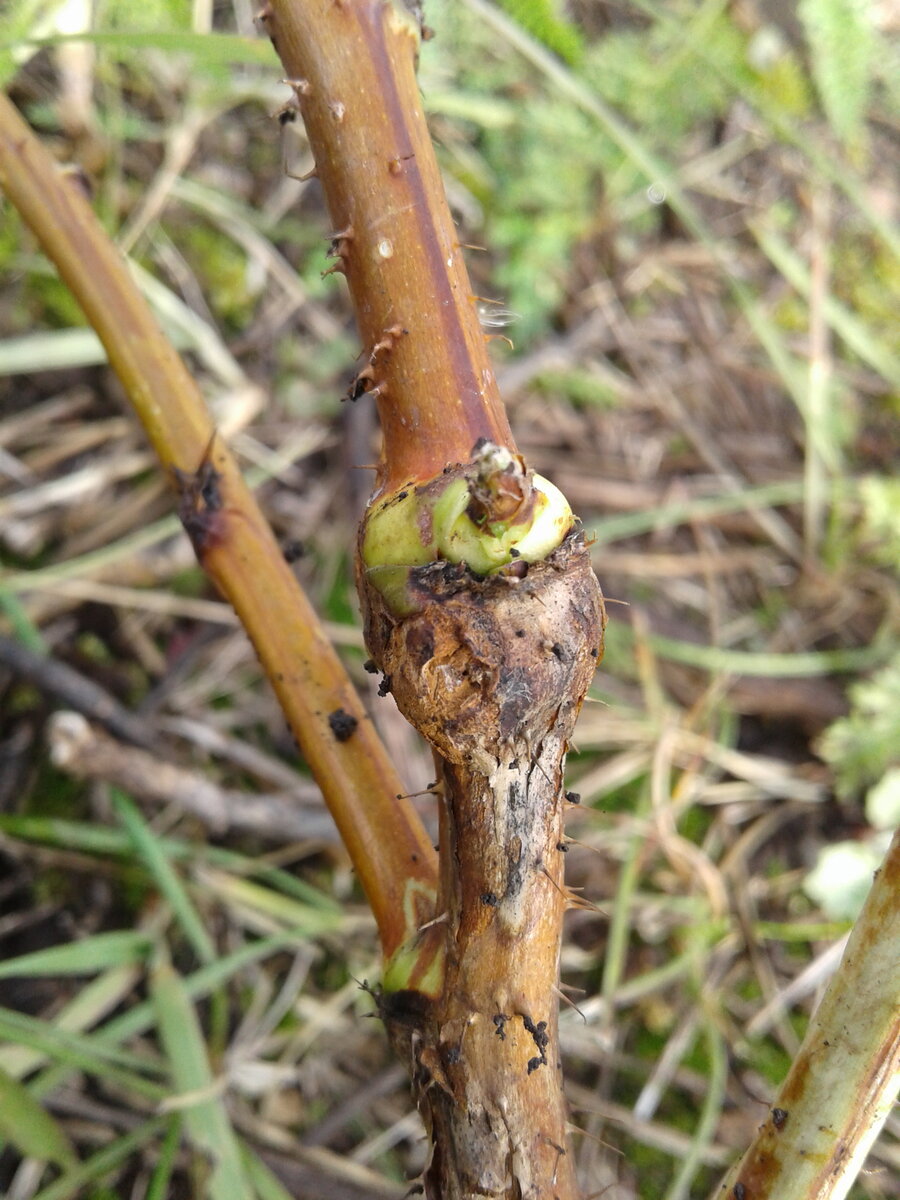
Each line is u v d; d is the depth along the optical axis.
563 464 0.29
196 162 0.28
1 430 0.25
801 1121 0.09
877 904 0.09
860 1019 0.09
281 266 0.28
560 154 0.31
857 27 0.31
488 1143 0.09
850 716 0.27
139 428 0.26
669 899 0.23
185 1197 0.18
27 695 0.23
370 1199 0.19
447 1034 0.09
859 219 0.34
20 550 0.24
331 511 0.27
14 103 0.26
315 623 0.12
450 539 0.09
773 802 0.26
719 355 0.32
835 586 0.29
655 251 0.32
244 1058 0.20
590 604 0.09
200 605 0.24
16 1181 0.18
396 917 0.11
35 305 0.25
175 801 0.21
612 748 0.26
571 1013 0.22
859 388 0.32
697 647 0.27
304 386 0.28
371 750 0.12
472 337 0.09
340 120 0.09
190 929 0.19
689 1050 0.22
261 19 0.10
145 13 0.24
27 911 0.21
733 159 0.34
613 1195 0.20
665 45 0.32
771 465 0.31
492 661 0.09
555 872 0.09
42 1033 0.17
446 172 0.30
